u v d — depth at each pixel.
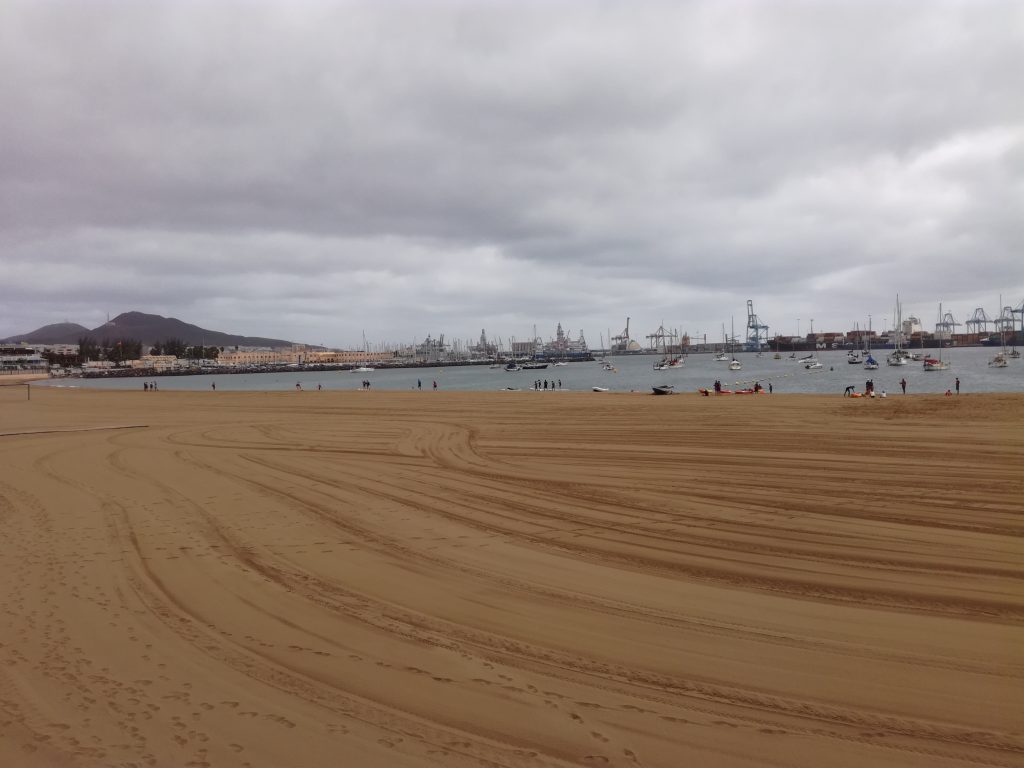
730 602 6.13
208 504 11.00
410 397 48.56
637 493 11.57
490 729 3.91
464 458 16.67
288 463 16.05
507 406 35.62
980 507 9.77
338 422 28.50
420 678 4.60
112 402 52.25
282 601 6.25
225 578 6.97
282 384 120.94
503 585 6.71
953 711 4.09
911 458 14.30
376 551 8.02
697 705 4.20
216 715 4.08
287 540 8.59
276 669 4.75
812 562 7.34
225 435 23.62
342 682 4.54
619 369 145.00
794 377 84.50
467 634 5.42
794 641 5.21
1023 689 4.36
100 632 5.46
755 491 11.42
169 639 5.32
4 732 3.86
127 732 3.87
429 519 9.77
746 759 3.58
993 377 75.94
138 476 14.14
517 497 11.41
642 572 7.11
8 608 6.05
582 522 9.48
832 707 4.16
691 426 22.53
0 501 11.50
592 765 3.54
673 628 5.51
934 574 6.83
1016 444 15.57
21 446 20.66
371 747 3.71
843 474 12.73
